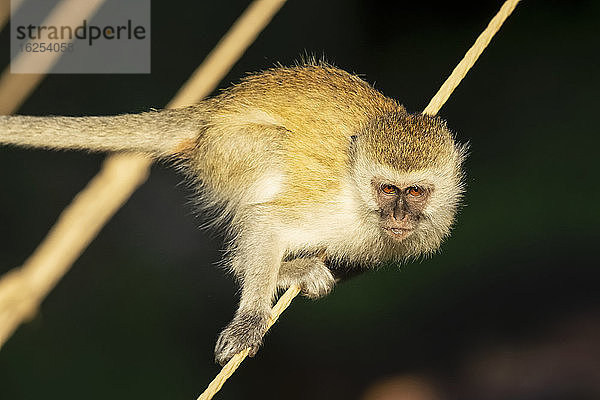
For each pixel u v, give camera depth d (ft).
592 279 48.14
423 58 70.79
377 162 29.27
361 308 50.90
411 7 72.74
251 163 31.30
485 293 49.32
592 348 41.81
